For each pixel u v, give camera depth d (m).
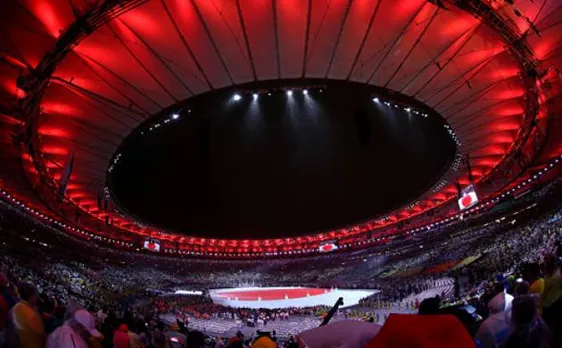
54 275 40.38
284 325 39.72
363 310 42.09
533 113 32.06
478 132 38.12
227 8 23.20
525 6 20.92
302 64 29.28
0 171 36.41
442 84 31.27
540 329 4.33
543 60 24.66
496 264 37.56
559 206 40.66
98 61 26.05
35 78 22.41
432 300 3.88
